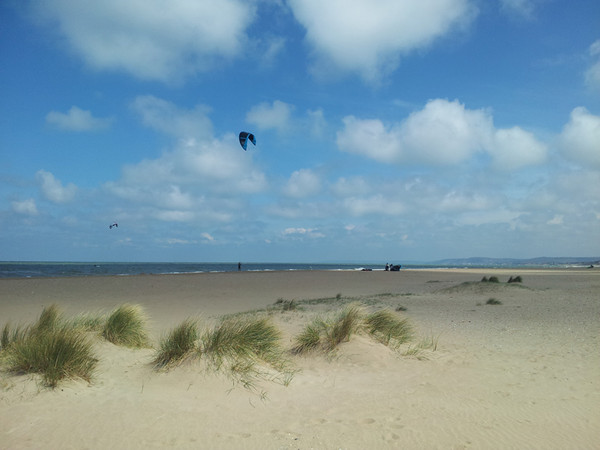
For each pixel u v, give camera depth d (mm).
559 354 7926
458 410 4898
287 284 33500
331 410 4973
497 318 13461
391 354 7953
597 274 56281
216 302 20141
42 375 5219
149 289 26844
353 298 21281
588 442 3992
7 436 3885
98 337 7477
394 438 4102
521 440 4043
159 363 6320
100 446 3789
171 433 4141
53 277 37500
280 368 6785
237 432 4246
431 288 29672
